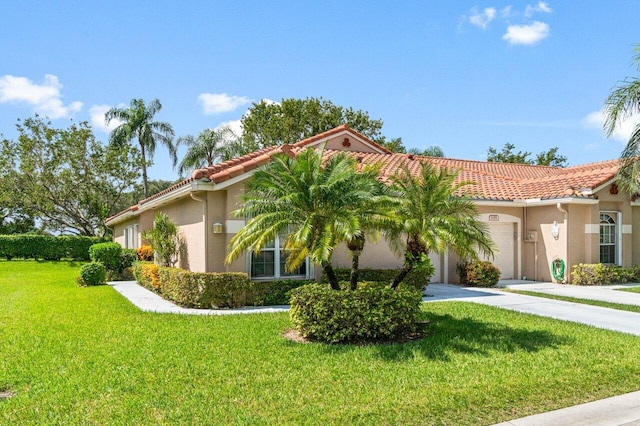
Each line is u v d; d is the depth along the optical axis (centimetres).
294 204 1010
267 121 4612
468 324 1105
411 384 708
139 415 593
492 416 604
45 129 4012
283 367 784
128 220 3167
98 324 1120
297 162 1031
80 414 597
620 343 944
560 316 1246
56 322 1152
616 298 1559
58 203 4091
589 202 1889
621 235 2022
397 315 961
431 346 911
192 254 1630
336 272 1520
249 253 1462
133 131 4294
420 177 1157
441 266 1942
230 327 1070
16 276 2550
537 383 717
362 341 956
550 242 1977
